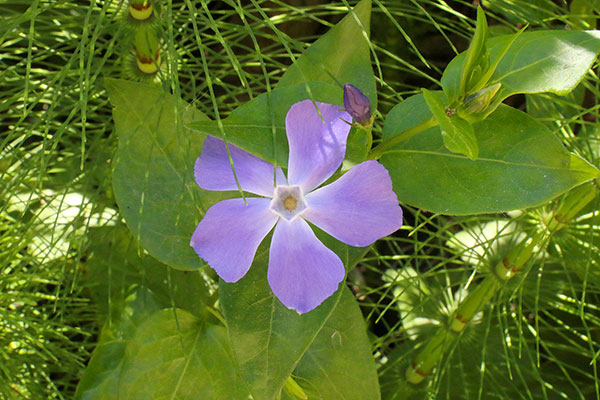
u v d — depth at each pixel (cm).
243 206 20
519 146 21
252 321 20
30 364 31
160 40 29
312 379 23
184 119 22
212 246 19
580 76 20
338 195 19
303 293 19
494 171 21
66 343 32
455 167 21
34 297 31
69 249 27
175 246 22
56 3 26
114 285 31
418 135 21
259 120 20
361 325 23
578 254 31
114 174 22
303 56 23
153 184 22
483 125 21
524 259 30
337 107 20
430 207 21
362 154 21
